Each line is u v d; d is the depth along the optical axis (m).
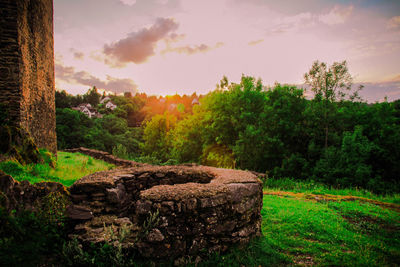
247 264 3.91
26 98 8.50
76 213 4.30
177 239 3.79
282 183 12.79
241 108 20.53
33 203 4.07
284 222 5.80
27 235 3.59
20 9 8.04
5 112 7.55
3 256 3.12
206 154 24.67
